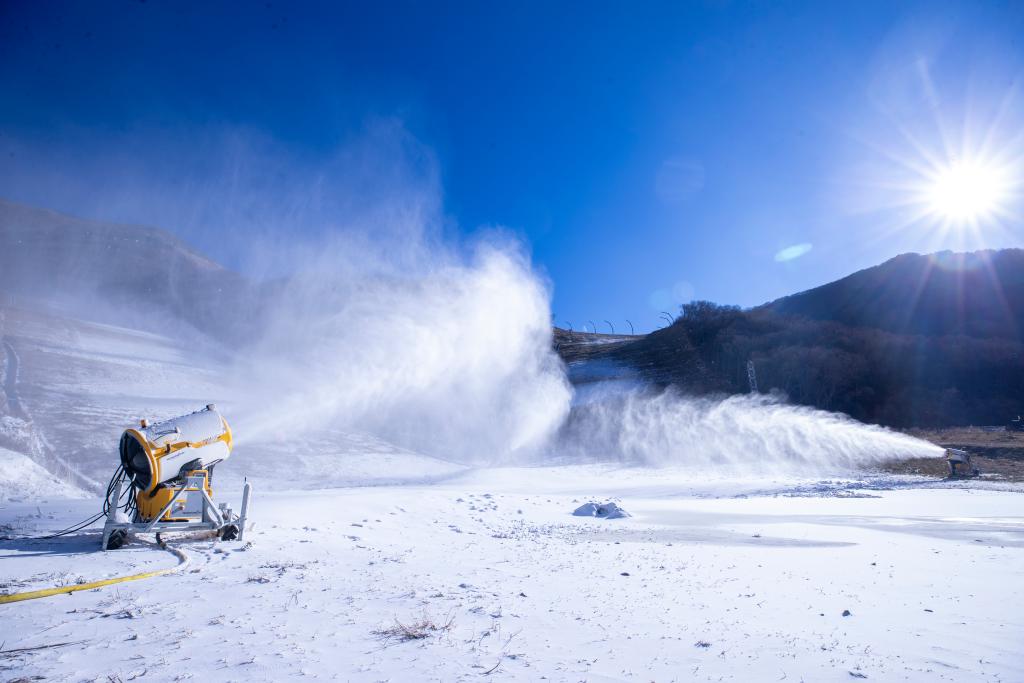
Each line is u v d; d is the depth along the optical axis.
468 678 3.73
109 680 3.47
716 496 25.33
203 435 8.76
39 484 17.67
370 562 8.22
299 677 3.61
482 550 10.40
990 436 41.31
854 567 8.98
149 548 7.98
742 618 5.88
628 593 6.99
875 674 4.20
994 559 9.70
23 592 5.52
